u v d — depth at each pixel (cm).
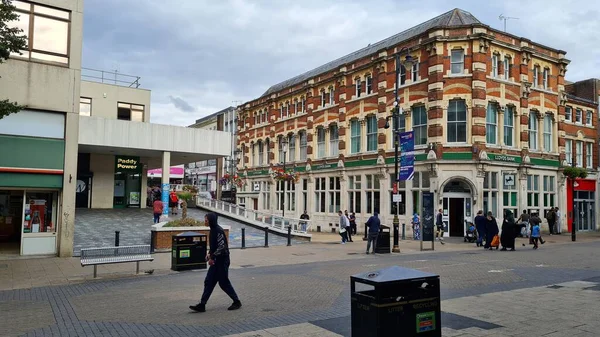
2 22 1365
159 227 2075
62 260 1755
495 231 2262
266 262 1770
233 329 770
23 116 1798
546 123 3419
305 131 4306
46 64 1844
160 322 824
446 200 2930
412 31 3522
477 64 2889
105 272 1484
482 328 753
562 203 3453
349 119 3691
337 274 1402
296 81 4847
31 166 1800
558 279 1288
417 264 1628
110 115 3772
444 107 2912
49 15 1872
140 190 3894
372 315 515
